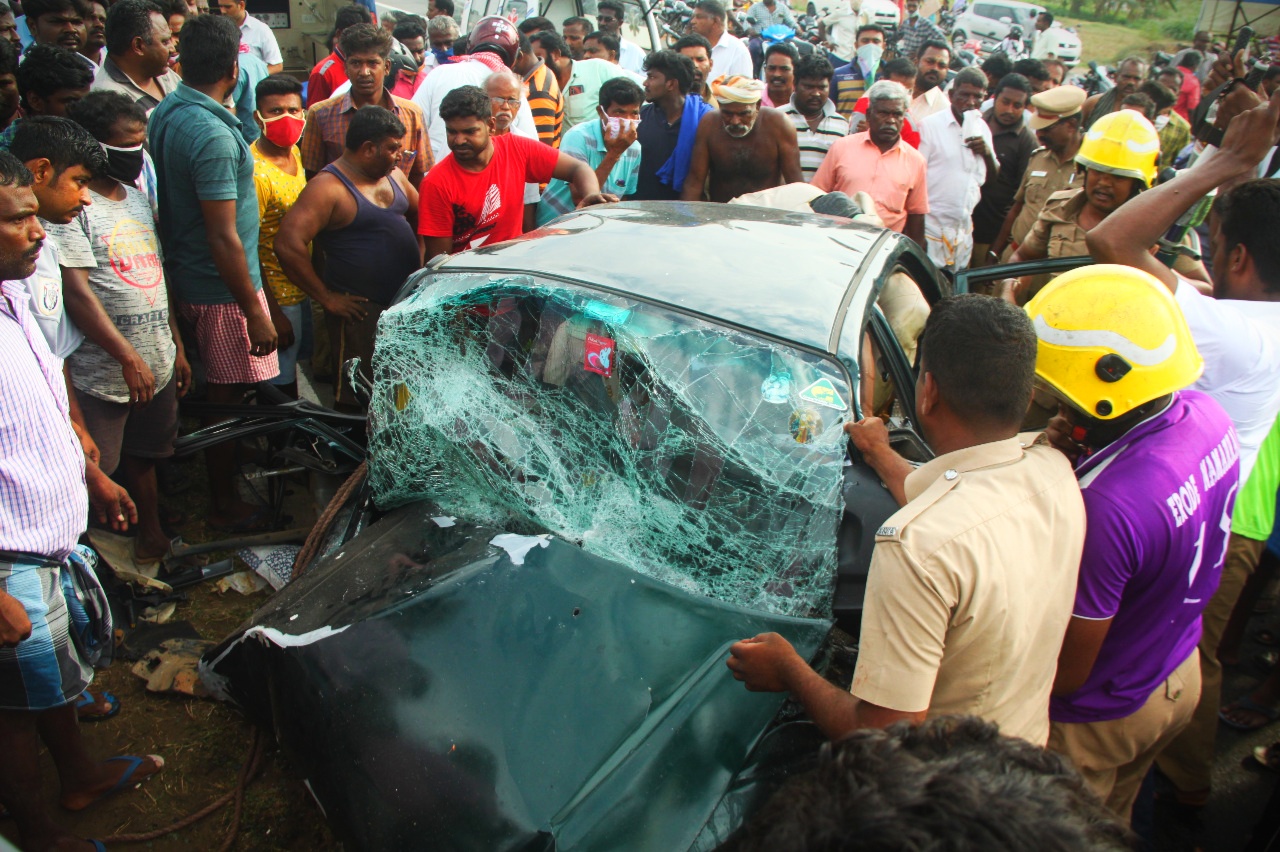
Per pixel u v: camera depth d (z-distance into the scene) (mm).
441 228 3607
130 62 3824
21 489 1913
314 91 5926
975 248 5770
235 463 3525
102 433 2844
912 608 1353
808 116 5277
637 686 1695
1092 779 1898
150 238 2848
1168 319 1581
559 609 1789
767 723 1741
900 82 6316
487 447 2168
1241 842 2510
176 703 2670
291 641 1837
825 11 14484
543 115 5680
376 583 1925
